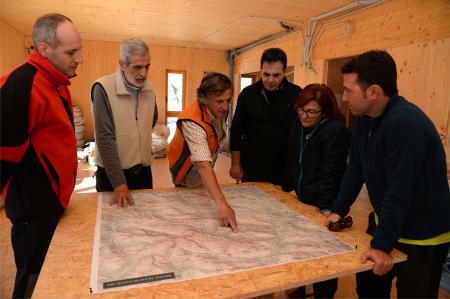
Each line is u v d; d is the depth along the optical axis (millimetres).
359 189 1390
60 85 1346
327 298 1702
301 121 1566
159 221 1292
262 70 1968
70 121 1416
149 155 1976
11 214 1253
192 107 1500
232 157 2252
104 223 1256
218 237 1168
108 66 7207
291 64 5480
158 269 945
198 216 1355
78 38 1301
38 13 4941
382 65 1081
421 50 3266
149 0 4234
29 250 1289
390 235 1076
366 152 1271
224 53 7922
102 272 920
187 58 7664
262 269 972
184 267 961
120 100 1735
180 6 4453
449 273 2123
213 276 922
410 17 3377
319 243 1158
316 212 1458
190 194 1634
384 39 3701
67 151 1333
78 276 898
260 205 1520
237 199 1594
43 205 1270
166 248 1071
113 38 6887
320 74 4770
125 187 1538
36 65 1236
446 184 1201
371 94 1104
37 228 1278
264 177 2152
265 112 2066
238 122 2174
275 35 5902
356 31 4105
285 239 1177
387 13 3646
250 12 4617
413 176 1072
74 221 1269
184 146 1626
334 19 4457
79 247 1060
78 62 1334
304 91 1522
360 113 1183
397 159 1071
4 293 1911
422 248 1229
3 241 2557
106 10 4742
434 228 1209
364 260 1054
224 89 1405
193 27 5703
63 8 4684
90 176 4773
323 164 1521
